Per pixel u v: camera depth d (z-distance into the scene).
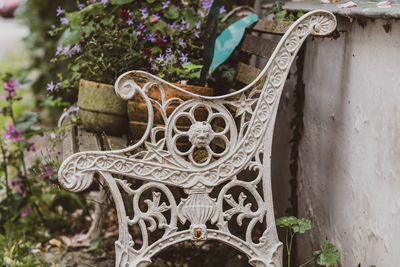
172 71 2.73
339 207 2.40
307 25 2.21
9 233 3.54
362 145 2.17
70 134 2.90
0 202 3.76
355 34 2.24
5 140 3.77
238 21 3.06
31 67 6.34
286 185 3.18
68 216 3.94
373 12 1.94
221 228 2.22
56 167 3.08
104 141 2.67
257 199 2.25
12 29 16.58
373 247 2.08
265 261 2.26
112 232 3.66
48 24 6.23
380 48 2.02
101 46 2.82
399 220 1.88
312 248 2.75
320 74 2.64
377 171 2.04
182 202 2.18
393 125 1.92
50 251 3.42
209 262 3.15
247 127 2.28
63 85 3.21
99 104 2.71
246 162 2.22
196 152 2.49
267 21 2.73
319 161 2.64
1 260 3.14
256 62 3.60
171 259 3.20
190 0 3.33
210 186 2.19
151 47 2.96
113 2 3.02
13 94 3.72
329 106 2.52
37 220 3.78
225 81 3.15
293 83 3.06
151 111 2.12
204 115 2.46
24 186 3.76
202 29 3.17
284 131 3.22
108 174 2.10
